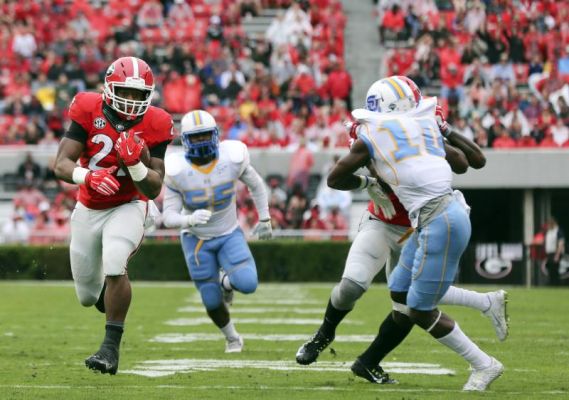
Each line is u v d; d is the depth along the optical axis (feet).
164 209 90.79
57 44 248.11
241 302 149.18
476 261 195.93
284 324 115.65
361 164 63.67
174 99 237.45
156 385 65.36
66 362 78.79
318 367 76.69
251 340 98.63
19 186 223.30
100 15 260.83
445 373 73.36
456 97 232.12
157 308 138.10
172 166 90.33
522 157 220.23
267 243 200.03
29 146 229.66
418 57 242.78
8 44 252.21
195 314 128.88
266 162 223.92
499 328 66.28
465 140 66.03
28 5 257.34
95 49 244.42
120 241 66.74
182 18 261.03
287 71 241.76
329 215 211.00
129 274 199.93
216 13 260.62
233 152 91.40
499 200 240.12
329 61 241.14
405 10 259.39
